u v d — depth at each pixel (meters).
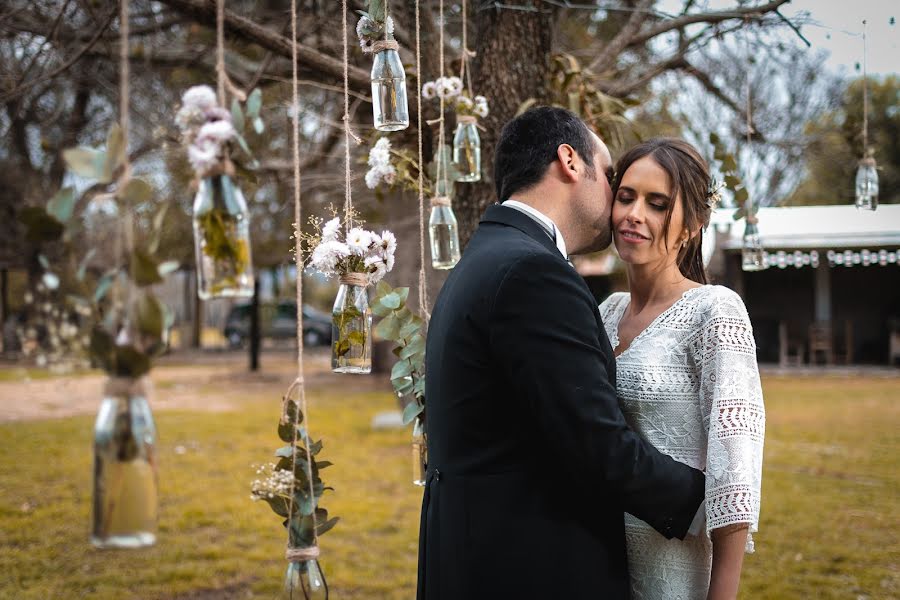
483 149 2.71
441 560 1.43
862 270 17.67
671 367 1.61
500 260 1.42
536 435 1.40
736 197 2.70
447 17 3.44
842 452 7.17
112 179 1.10
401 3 2.91
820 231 11.67
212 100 1.21
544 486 1.40
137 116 4.19
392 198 5.68
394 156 2.47
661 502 1.38
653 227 1.66
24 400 10.00
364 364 1.79
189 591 3.72
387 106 1.92
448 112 2.58
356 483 5.89
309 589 1.44
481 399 1.40
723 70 4.36
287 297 23.66
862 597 3.58
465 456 1.42
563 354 1.33
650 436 1.62
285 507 1.47
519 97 2.73
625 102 3.14
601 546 1.43
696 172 1.68
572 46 4.37
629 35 3.16
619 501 1.36
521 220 1.53
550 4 2.83
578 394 1.31
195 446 7.39
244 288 1.22
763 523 4.80
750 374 1.52
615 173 1.74
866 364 17.28
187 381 14.43
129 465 1.04
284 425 1.48
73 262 1.14
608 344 1.47
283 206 4.31
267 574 3.94
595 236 1.69
